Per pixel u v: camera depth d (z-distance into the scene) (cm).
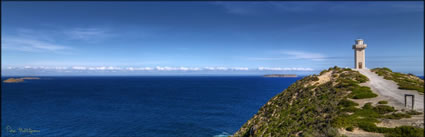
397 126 1761
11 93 14700
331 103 2602
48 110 7969
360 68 5428
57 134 5053
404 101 2441
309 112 2561
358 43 5516
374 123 1873
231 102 9688
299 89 3953
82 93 14638
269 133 2561
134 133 5128
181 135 4981
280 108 3431
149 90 17062
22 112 7581
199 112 7381
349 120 1969
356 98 2702
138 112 7450
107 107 8556
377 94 2827
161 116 6781
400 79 3994
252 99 10669
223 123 5938
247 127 3744
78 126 5700
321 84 3800
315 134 1850
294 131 2189
